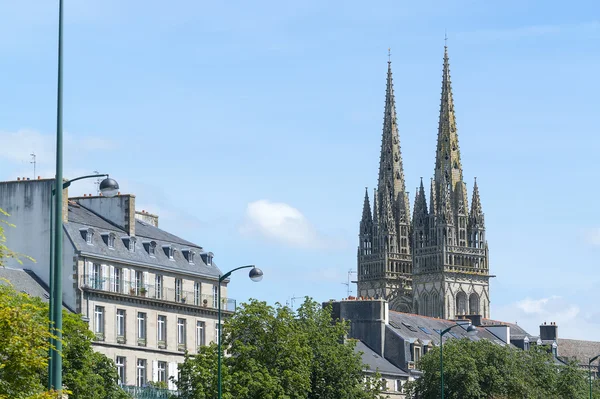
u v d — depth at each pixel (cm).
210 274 18562
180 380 14438
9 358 7600
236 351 14825
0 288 8556
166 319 17562
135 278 17212
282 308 15425
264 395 14400
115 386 13288
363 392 16725
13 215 16550
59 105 8006
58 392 7700
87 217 17162
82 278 16275
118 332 16775
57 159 7962
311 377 16275
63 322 12306
